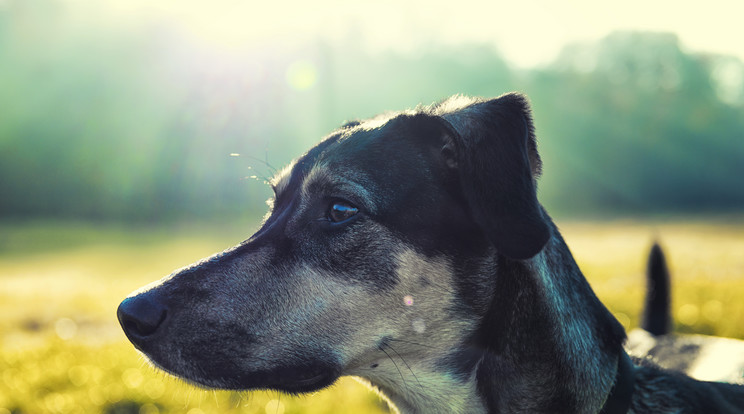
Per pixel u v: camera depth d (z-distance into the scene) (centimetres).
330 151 59
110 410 93
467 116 56
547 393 55
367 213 56
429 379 58
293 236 58
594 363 57
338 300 57
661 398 58
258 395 97
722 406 59
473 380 57
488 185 54
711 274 240
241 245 59
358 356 57
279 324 57
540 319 55
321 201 58
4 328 174
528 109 57
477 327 57
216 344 56
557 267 58
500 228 53
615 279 223
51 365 119
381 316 57
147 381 103
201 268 57
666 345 81
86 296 229
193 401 95
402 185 56
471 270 56
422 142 58
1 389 100
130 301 55
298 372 57
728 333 123
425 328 57
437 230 56
